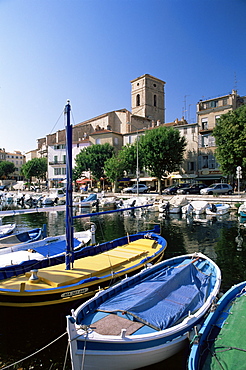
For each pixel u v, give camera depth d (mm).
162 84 77375
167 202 32188
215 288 8016
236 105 45875
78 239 16031
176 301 7180
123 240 13547
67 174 9609
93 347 5320
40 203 47031
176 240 18328
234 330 6117
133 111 75688
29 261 9750
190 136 49219
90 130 70750
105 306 6883
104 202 36781
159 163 42688
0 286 7996
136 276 8609
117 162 49031
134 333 5887
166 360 5977
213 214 28953
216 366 5121
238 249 15672
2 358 6457
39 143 98250
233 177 43125
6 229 20344
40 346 6891
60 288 7547
